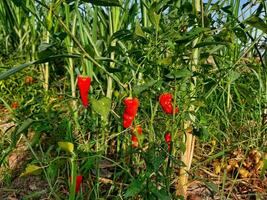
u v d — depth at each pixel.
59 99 0.98
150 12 0.60
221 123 1.03
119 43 0.83
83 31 0.84
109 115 0.83
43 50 0.53
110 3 0.53
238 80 0.98
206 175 0.89
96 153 0.66
